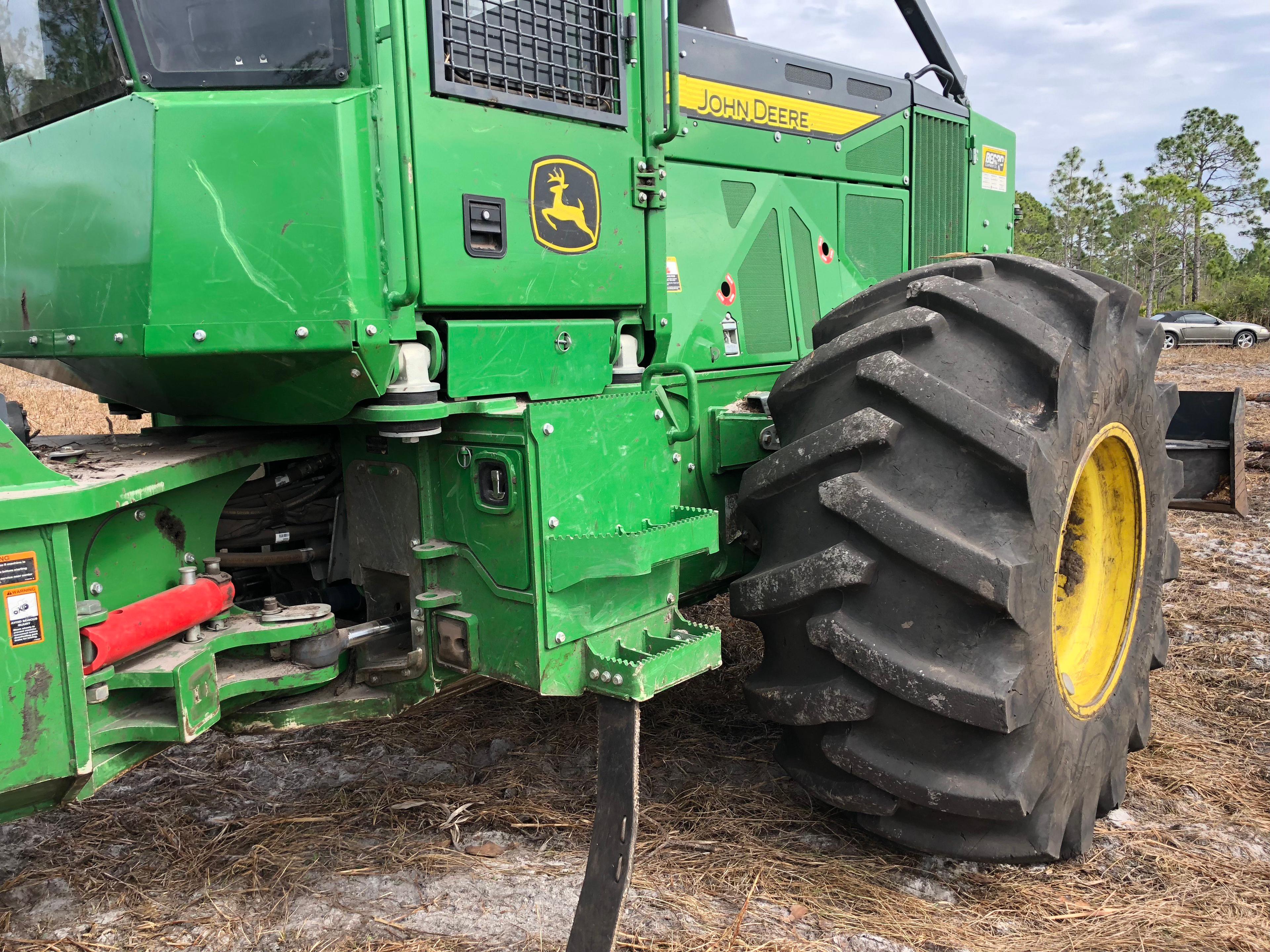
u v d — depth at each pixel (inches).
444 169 76.7
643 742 119.6
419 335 78.2
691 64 115.9
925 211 158.1
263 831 100.6
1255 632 152.4
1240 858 95.0
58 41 78.9
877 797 86.9
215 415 87.7
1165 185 1995.6
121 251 74.7
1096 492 105.3
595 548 77.9
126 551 77.7
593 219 89.9
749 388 122.6
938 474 80.4
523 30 82.4
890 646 80.9
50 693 65.6
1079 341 89.6
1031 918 85.8
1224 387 522.3
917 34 163.8
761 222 125.8
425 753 118.9
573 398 89.4
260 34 72.9
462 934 82.9
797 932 82.8
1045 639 81.7
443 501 84.6
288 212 71.2
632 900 86.8
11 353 89.6
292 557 93.7
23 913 87.9
